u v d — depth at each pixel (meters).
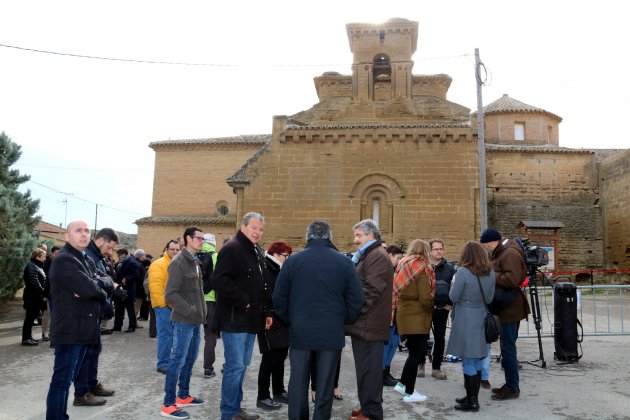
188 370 6.50
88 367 6.55
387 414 6.14
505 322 6.78
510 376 6.73
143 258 15.07
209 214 36.41
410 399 6.65
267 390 6.50
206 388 7.41
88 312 5.48
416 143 20.62
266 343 6.43
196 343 6.56
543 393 7.02
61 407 5.31
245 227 5.75
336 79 26.19
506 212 30.50
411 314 6.65
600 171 30.78
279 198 20.81
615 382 7.62
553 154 31.16
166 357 8.29
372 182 20.58
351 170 20.72
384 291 5.69
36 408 6.30
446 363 9.24
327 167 20.83
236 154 36.88
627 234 27.75
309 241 5.29
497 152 31.22
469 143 20.42
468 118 22.38
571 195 30.83
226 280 5.39
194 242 6.45
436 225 20.08
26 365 8.84
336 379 6.86
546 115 35.06
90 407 6.36
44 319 11.48
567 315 9.10
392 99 23.09
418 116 22.75
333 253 5.18
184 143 37.03
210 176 36.91
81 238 5.66
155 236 34.25
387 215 20.50
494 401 6.66
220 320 5.52
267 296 5.98
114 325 13.33
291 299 5.11
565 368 8.58
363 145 20.81
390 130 20.69
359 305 5.14
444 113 22.69
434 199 20.25
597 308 17.56
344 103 23.30
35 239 18.48
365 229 6.10
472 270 6.29
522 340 11.65
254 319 5.57
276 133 21.23
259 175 21.00
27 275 10.82
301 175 20.88
